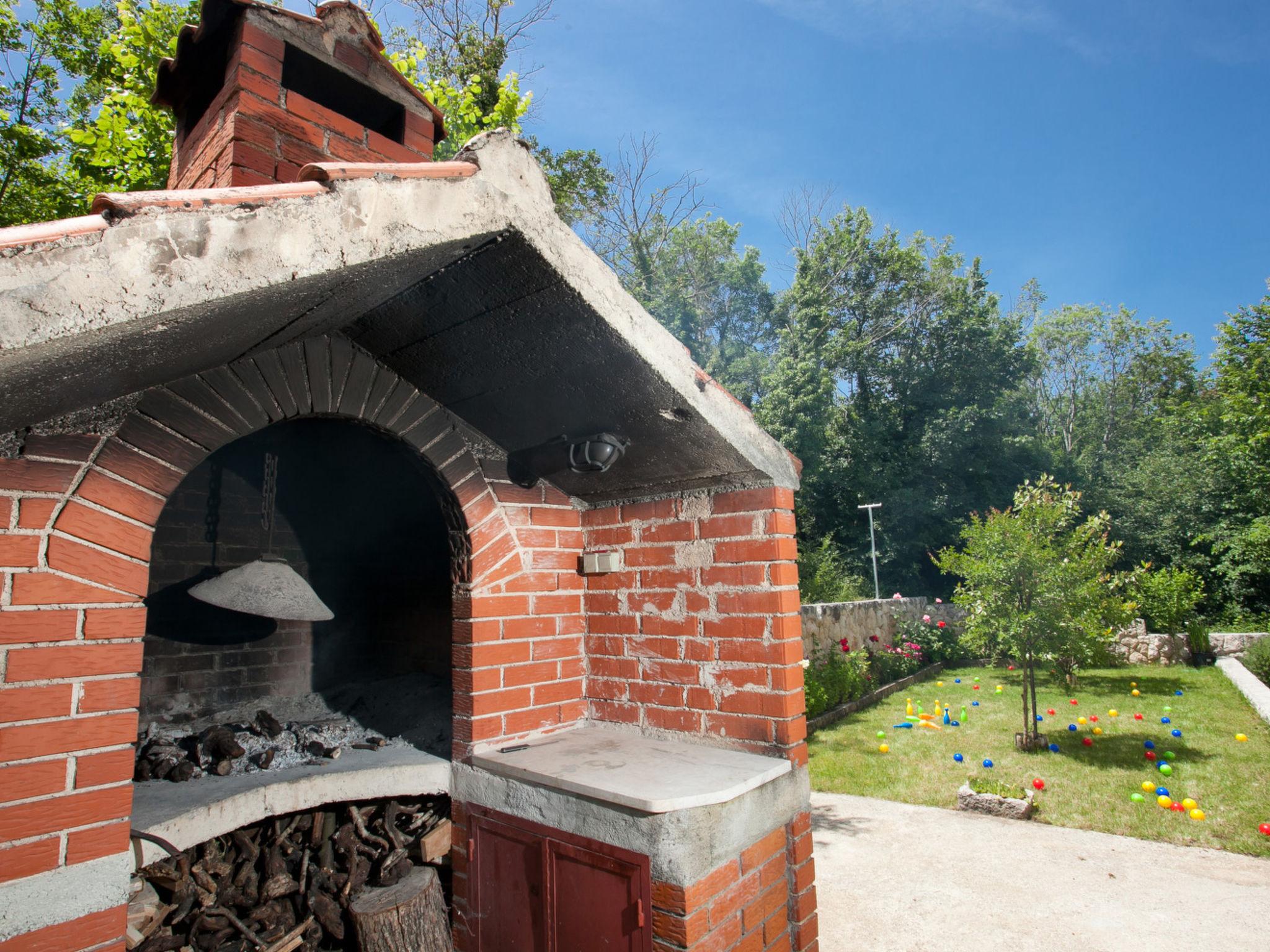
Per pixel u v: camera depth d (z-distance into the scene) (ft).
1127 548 78.84
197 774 10.85
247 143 9.84
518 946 9.93
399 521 16.48
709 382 9.98
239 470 15.49
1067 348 134.21
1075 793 20.86
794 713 10.39
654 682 11.83
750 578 10.75
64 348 4.54
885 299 96.78
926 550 83.56
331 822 11.76
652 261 87.30
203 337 6.16
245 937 10.25
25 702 6.54
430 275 8.01
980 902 14.14
